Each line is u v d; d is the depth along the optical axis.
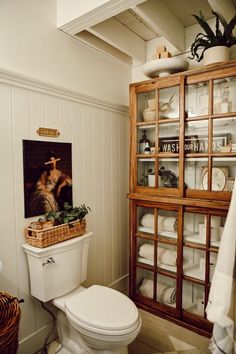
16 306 1.18
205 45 1.72
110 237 2.29
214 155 1.68
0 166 1.43
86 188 2.01
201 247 1.76
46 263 1.47
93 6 1.53
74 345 1.56
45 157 1.67
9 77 1.44
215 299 1.00
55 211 1.73
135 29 2.15
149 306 2.04
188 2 1.82
